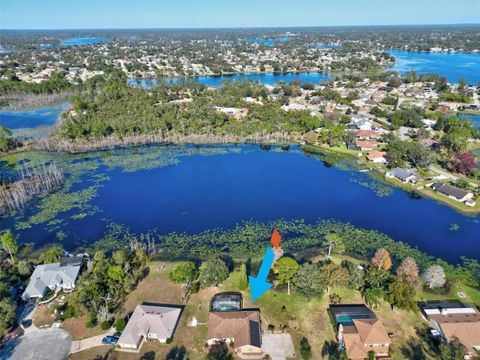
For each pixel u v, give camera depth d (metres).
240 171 150.38
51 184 133.62
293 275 79.69
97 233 105.38
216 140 184.25
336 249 96.31
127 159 161.62
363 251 97.06
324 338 68.50
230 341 67.12
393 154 151.62
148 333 68.12
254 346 64.44
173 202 123.31
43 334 69.19
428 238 103.19
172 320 70.75
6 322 68.56
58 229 107.38
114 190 132.00
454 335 66.19
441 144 168.38
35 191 128.62
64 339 68.06
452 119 191.62
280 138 186.50
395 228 108.06
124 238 102.88
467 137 172.12
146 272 88.06
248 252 96.50
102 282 78.69
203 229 107.38
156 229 107.38
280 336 68.75
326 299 78.00
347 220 112.38
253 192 131.00
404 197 127.69
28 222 110.81
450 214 116.31
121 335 66.88
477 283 84.50
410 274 81.12
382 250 88.12
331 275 81.00
